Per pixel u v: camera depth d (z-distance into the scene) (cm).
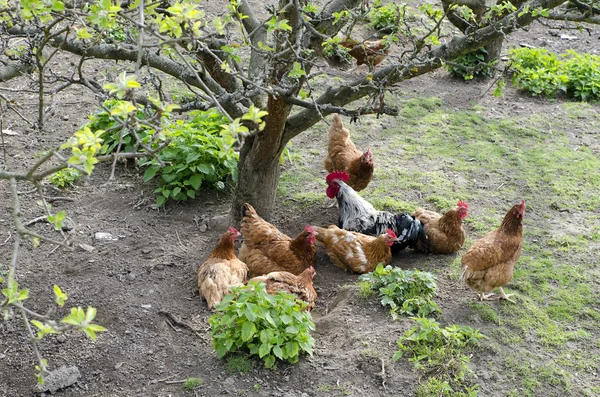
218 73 789
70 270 750
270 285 681
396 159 1023
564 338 652
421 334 621
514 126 1131
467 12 707
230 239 741
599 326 672
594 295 719
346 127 1116
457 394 574
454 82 1294
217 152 877
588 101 1234
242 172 822
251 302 604
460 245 795
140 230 836
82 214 860
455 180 966
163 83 1182
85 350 636
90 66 1251
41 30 568
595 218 874
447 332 623
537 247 809
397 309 679
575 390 589
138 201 894
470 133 1107
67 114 1094
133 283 736
